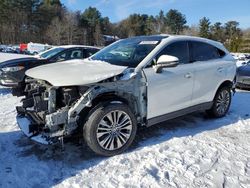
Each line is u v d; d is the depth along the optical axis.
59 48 9.33
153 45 4.43
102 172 3.44
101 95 3.71
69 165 3.60
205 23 80.75
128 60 4.28
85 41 77.62
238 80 9.76
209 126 5.20
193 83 4.81
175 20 100.38
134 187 3.13
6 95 7.67
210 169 3.55
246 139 4.59
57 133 3.45
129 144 3.96
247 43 56.72
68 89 3.52
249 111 6.42
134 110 4.06
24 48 44.50
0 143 4.20
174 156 3.87
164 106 4.38
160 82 4.21
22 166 3.55
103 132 3.69
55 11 77.81
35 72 3.93
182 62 4.69
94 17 89.19
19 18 70.25
